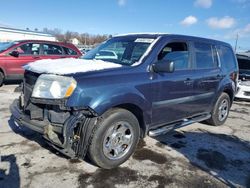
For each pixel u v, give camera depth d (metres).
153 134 4.09
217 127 5.86
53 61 3.93
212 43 5.46
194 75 4.73
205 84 5.06
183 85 4.46
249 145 4.86
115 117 3.44
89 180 3.26
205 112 5.43
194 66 4.82
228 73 5.82
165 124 4.45
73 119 3.17
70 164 3.61
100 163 3.45
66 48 10.09
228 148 4.62
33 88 3.35
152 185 3.25
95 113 3.21
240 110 7.81
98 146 3.35
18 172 3.33
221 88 5.57
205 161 4.01
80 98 3.12
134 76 3.66
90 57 4.52
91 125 3.27
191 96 4.75
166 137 4.91
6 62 8.85
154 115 4.07
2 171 3.34
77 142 3.29
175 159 3.99
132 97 3.54
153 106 3.98
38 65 3.65
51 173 3.36
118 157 3.60
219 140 4.99
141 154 4.07
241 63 9.84
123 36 4.69
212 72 5.26
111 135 3.49
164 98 4.14
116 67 3.61
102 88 3.28
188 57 4.70
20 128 4.76
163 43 4.19
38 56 9.36
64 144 3.18
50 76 3.23
